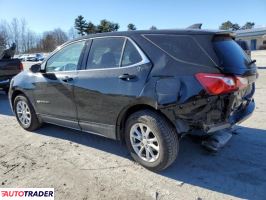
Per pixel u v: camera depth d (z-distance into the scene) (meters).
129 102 3.90
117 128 4.23
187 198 3.38
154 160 3.89
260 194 3.42
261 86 10.02
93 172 4.04
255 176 3.79
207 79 3.44
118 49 4.17
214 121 3.58
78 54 4.68
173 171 3.99
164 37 3.84
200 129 3.59
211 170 3.98
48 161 4.42
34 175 4.01
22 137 5.48
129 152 4.25
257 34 43.62
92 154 4.61
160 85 3.64
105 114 4.25
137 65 3.89
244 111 4.10
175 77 3.58
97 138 5.27
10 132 5.81
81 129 4.78
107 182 3.77
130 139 4.10
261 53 35.00
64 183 3.79
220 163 4.16
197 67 3.52
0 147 5.04
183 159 4.31
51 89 4.99
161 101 3.61
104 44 4.36
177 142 3.76
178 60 3.64
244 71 3.72
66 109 4.85
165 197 3.41
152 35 3.94
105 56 4.30
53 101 5.04
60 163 4.34
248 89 4.07
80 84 4.48
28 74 5.54
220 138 3.98
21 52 70.81
